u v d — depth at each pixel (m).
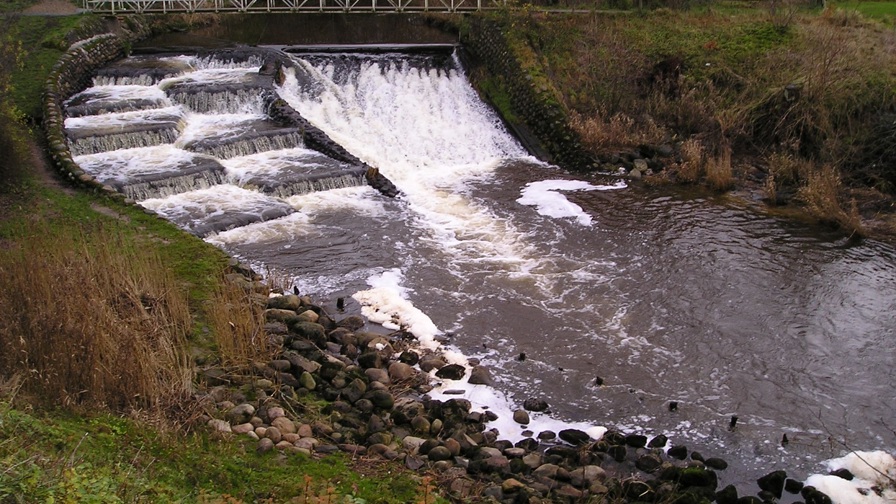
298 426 11.46
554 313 15.78
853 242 19.09
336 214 19.89
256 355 13.16
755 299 16.41
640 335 15.06
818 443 12.13
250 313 13.59
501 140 25.58
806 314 15.88
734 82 25.62
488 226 19.78
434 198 21.50
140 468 9.05
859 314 15.91
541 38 27.58
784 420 12.70
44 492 7.39
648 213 20.62
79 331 11.04
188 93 24.28
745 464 11.64
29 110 22.59
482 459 11.15
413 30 32.91
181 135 22.64
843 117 22.94
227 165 21.47
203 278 15.33
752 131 23.98
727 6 31.64
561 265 17.77
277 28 33.41
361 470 10.38
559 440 12.04
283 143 22.92
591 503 10.32
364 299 15.94
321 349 14.02
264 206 19.55
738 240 19.09
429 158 24.31
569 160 24.03
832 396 13.34
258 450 10.40
